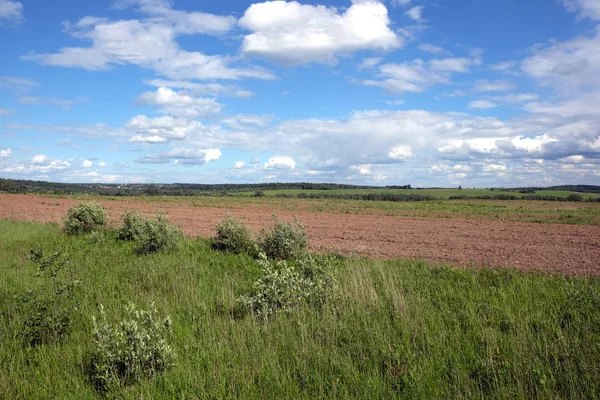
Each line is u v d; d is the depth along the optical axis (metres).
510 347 5.41
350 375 4.80
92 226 19.19
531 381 4.59
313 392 4.57
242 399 4.45
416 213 34.84
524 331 5.89
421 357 5.23
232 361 5.26
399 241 18.06
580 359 4.96
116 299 8.31
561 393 4.41
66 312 6.79
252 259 12.87
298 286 7.53
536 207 45.69
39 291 8.12
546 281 9.15
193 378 4.88
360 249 15.80
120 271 10.97
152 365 5.17
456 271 10.57
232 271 11.22
